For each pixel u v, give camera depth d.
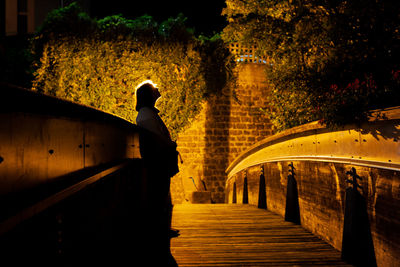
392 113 2.12
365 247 2.55
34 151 0.86
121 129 2.29
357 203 2.65
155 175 2.38
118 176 2.08
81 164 1.31
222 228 4.11
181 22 9.44
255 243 3.41
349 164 2.85
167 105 9.52
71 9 8.59
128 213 2.49
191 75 9.62
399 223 2.13
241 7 5.36
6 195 0.71
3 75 7.71
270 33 4.88
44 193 0.85
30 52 8.20
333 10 3.54
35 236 0.83
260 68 11.06
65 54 8.50
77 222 1.19
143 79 9.21
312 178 3.79
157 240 2.67
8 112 0.71
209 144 10.62
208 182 10.54
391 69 2.72
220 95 10.02
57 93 8.47
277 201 5.12
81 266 1.23
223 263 2.77
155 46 9.23
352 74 3.02
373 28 2.88
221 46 9.78
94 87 8.86
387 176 2.27
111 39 8.93
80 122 1.30
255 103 11.02
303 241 3.48
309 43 4.08
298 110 4.88
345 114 2.61
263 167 5.88
